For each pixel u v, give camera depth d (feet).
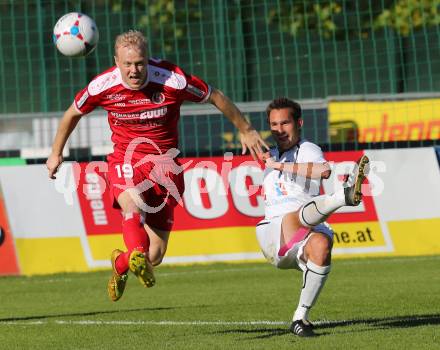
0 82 195.11
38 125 181.78
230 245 151.33
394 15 201.87
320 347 68.18
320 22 198.59
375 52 189.16
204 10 200.13
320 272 73.31
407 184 154.30
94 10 195.21
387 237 153.38
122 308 101.30
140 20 201.87
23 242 148.25
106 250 148.87
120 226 149.59
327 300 100.63
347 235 153.07
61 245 148.66
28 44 186.50
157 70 72.28
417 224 154.10
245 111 178.50
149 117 73.05
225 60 191.11
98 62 195.21
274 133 78.18
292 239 75.10
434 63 192.24
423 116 172.35
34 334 81.87
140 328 83.76
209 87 73.00
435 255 152.15
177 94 72.43
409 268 134.41
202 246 151.23
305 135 176.65
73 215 149.07
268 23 196.54
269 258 78.07
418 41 192.75
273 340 72.79
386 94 181.27
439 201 154.51
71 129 74.79
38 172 149.28
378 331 76.13
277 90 194.70
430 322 81.61
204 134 180.55
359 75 196.54
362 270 133.59
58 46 85.76
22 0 193.36
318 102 176.45
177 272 141.49
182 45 199.72
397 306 94.02
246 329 80.69
